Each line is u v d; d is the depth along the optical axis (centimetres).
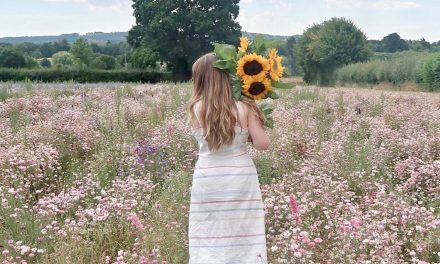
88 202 671
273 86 436
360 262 473
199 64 439
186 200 637
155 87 2458
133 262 497
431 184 723
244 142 440
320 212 615
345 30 6066
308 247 511
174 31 6512
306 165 829
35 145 943
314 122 1252
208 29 6450
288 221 595
